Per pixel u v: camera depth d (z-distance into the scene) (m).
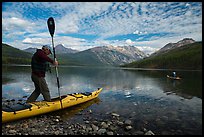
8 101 16.47
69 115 12.58
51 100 13.76
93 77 49.28
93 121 11.28
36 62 12.36
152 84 33.25
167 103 17.09
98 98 18.95
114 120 11.66
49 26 13.54
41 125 10.34
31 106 11.84
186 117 12.62
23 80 36.16
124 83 34.50
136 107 15.35
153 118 12.31
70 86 28.75
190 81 39.59
